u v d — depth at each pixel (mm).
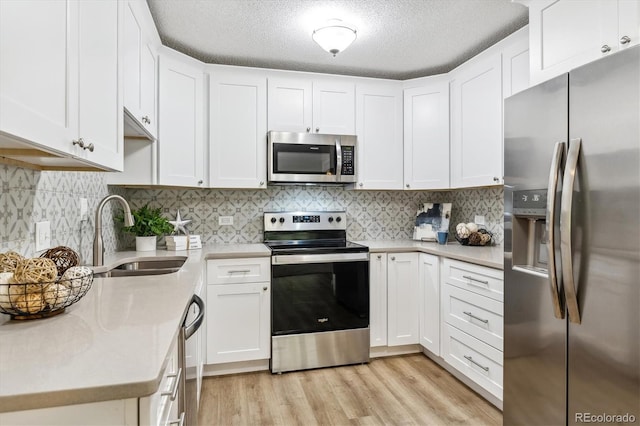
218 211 3113
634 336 1178
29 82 768
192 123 2668
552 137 1484
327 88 3020
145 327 910
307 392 2318
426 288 2797
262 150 2895
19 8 729
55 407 638
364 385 2410
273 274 2598
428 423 1970
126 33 1657
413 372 2602
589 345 1326
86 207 1963
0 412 598
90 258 2027
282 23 2338
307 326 2650
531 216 1620
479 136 2654
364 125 3104
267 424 1965
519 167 1669
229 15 2238
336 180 2975
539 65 1870
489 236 2906
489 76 2547
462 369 2363
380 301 2822
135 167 2410
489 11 2207
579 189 1353
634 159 1171
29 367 690
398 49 2734
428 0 2090
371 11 2201
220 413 2074
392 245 2982
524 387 1655
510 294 1743
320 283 2682
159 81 2418
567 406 1427
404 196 3525
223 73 2811
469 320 2301
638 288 1165
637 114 1164
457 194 3436
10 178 1235
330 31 2254
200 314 1271
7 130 686
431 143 3074
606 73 1260
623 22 1471
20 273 936
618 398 1228
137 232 2607
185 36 2516
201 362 2322
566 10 1724
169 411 949
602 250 1271
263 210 3207
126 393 641
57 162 1276
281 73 2920
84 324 928
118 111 1430
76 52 1010
